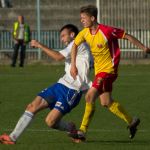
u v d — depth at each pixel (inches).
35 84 1937.7
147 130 1167.6
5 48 2807.6
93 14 991.0
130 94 1685.5
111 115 1343.5
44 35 2815.0
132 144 1006.4
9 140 973.2
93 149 949.2
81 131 1018.7
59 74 2261.3
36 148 952.9
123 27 2792.8
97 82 997.2
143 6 2785.4
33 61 2726.4
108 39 994.1
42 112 1369.3
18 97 1637.6
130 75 2213.3
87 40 999.0
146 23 2783.0
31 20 2908.5
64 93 977.5
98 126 1211.9
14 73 2317.9
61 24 2878.9
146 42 2778.1
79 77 997.2
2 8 2947.8
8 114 1359.5
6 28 2903.5
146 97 1625.2
